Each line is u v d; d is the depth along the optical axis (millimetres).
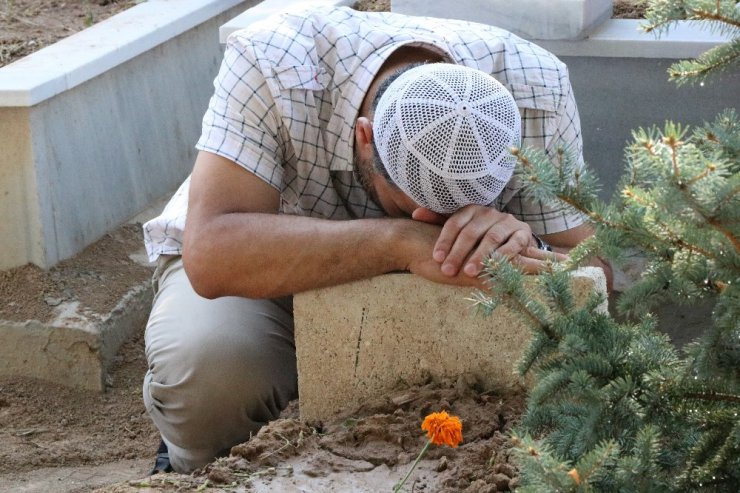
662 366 1819
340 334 2408
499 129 2174
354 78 2480
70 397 3955
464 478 2043
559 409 1887
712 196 1488
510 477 1997
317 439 2232
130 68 4695
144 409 3904
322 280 2355
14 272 4164
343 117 2482
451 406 2293
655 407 1756
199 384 2631
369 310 2377
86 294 4141
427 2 4012
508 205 2648
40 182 4086
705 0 1744
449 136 2143
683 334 3771
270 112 2480
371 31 2562
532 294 2150
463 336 2348
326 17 2609
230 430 2719
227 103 2492
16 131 4027
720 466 1723
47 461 3531
